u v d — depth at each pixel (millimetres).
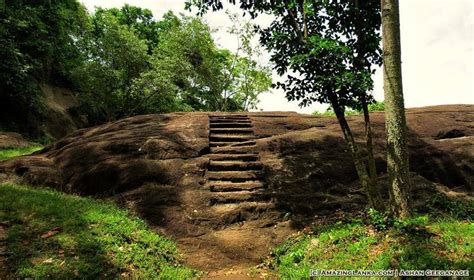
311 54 6672
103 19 25281
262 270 6195
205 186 8984
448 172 10031
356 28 7156
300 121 12547
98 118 27734
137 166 9242
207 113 13484
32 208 6414
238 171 9758
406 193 6098
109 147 10164
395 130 6227
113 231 6266
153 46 37094
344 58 6652
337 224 6844
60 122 23656
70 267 4957
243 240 7277
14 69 17875
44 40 22953
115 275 5137
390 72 6316
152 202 8211
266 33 8211
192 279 5840
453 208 8094
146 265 5688
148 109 26516
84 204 7391
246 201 8594
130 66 25000
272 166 9773
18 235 5480
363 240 5613
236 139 11406
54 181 9062
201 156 10227
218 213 8094
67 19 25594
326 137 10891
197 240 7242
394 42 6309
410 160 10227
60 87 27031
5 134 16109
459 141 11008
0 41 17547
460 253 4719
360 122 12023
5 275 4652
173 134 10930
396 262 4707
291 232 7547
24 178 8961
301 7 7547
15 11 19359
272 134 11695
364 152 10242
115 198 8414
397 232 5516
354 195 8977
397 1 6406
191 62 31734
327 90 7023
